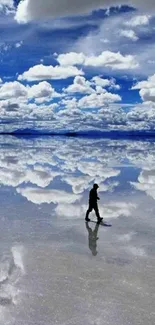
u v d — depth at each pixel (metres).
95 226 14.80
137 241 12.80
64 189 24.12
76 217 16.34
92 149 78.81
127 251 11.70
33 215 16.61
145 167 38.69
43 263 10.49
